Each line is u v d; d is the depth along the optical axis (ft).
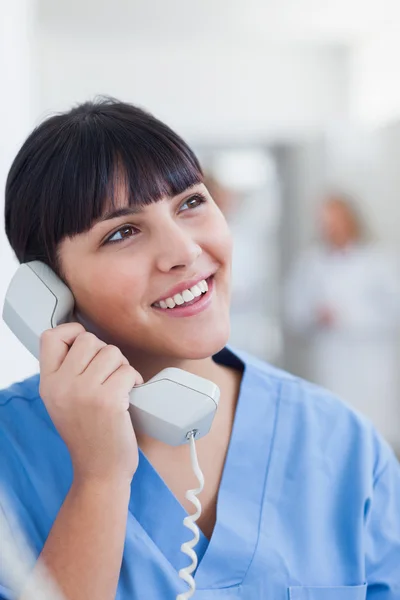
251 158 15.01
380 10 12.96
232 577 2.69
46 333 2.60
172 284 2.64
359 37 14.55
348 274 13.23
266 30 14.07
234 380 3.26
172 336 2.69
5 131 3.87
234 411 3.11
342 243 13.35
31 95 5.24
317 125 14.56
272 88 15.20
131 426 2.46
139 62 14.67
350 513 2.93
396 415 12.76
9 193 2.95
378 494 3.06
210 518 2.85
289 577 2.73
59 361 2.54
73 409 2.43
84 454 2.43
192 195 2.76
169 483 2.85
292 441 3.04
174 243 2.60
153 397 2.55
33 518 2.70
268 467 2.95
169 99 14.87
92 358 2.52
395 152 12.92
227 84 15.06
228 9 12.74
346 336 13.16
